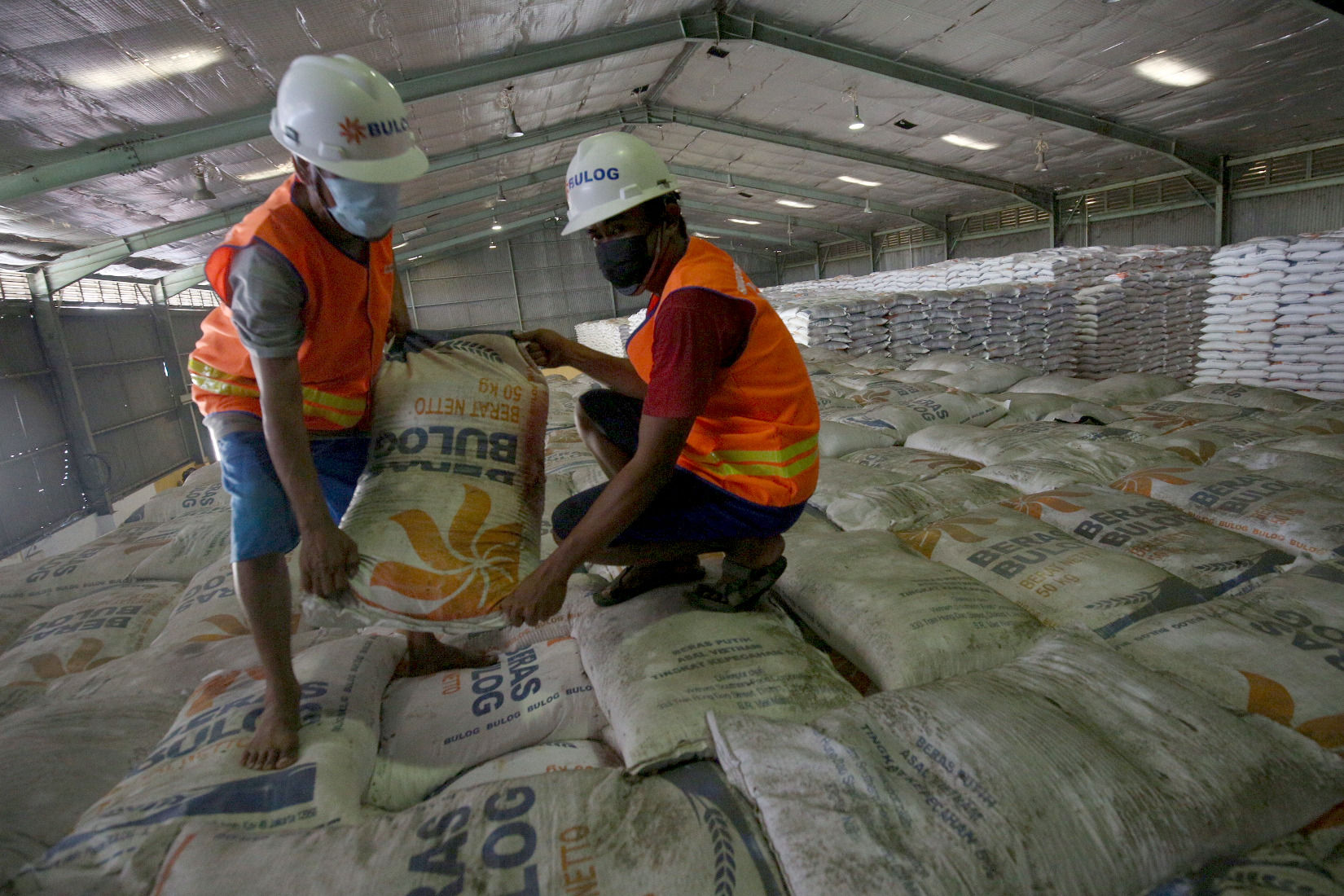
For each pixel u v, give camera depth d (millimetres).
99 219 6004
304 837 931
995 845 873
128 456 8289
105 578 2336
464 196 11680
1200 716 1082
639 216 1208
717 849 901
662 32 6406
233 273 1010
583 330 14984
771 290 10406
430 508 1249
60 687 1608
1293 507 1785
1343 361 4508
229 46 3973
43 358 6977
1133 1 5500
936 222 14305
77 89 3855
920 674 1294
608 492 1167
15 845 984
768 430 1320
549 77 6977
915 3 6016
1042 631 1409
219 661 1552
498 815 957
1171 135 8453
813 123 9523
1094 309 5805
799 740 1043
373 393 1382
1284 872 897
